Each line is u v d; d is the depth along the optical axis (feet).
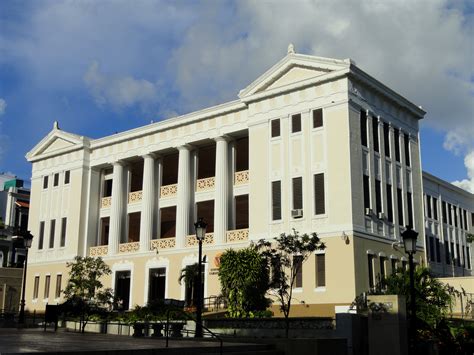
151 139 143.43
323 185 108.68
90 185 153.58
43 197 162.61
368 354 69.21
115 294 133.90
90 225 151.33
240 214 131.54
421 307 77.30
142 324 83.46
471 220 176.45
